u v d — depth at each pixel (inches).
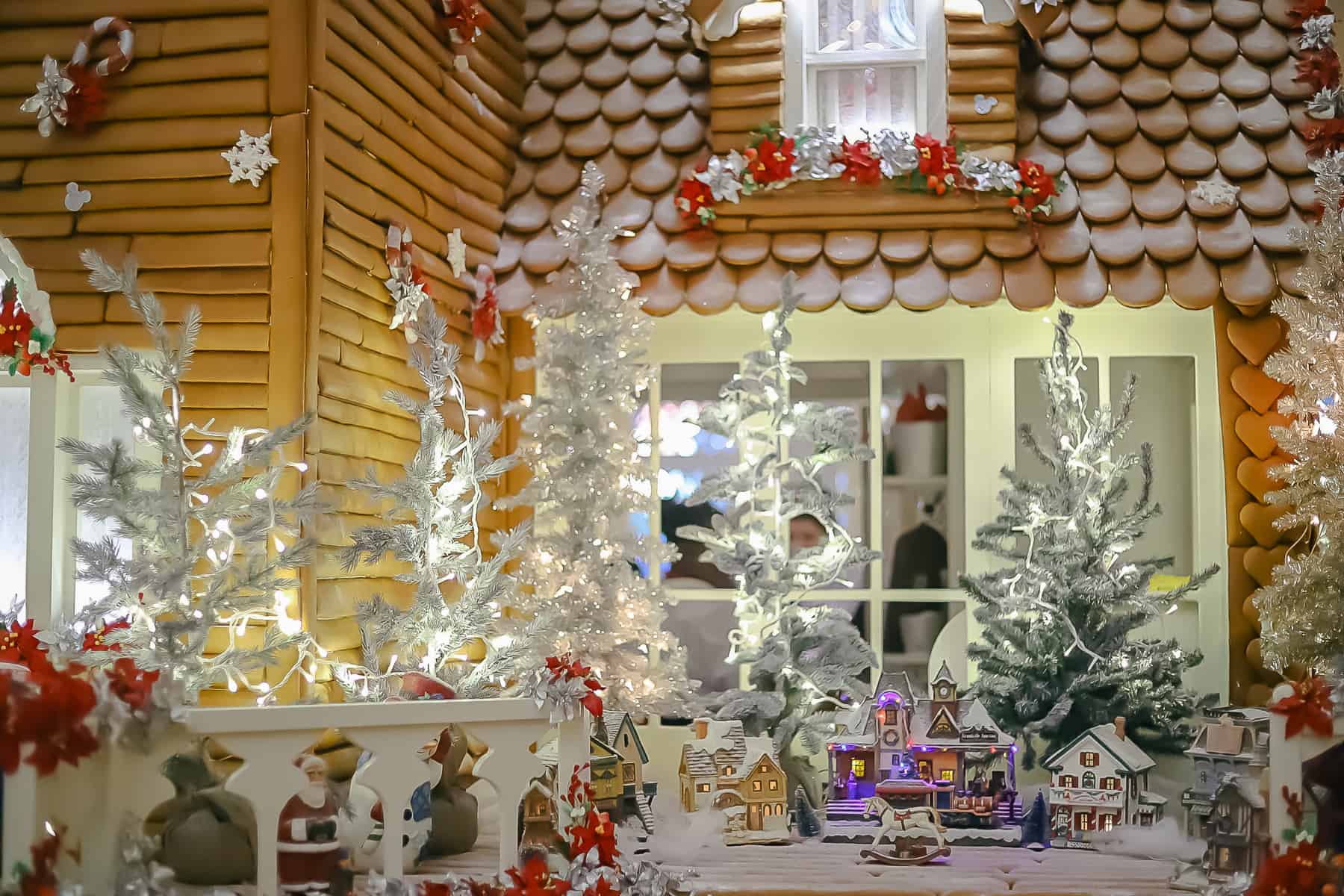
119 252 164.2
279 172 161.3
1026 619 194.1
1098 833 170.4
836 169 209.2
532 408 190.7
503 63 226.7
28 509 168.6
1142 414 217.6
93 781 124.3
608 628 182.9
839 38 220.8
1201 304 201.3
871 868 159.8
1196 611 213.2
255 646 157.6
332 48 166.4
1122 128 215.8
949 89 213.5
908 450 219.6
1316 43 216.5
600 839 143.2
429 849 158.2
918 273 207.2
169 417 146.4
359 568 172.2
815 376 222.1
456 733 159.0
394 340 184.9
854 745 179.8
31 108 167.5
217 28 163.8
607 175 223.6
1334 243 178.9
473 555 197.9
